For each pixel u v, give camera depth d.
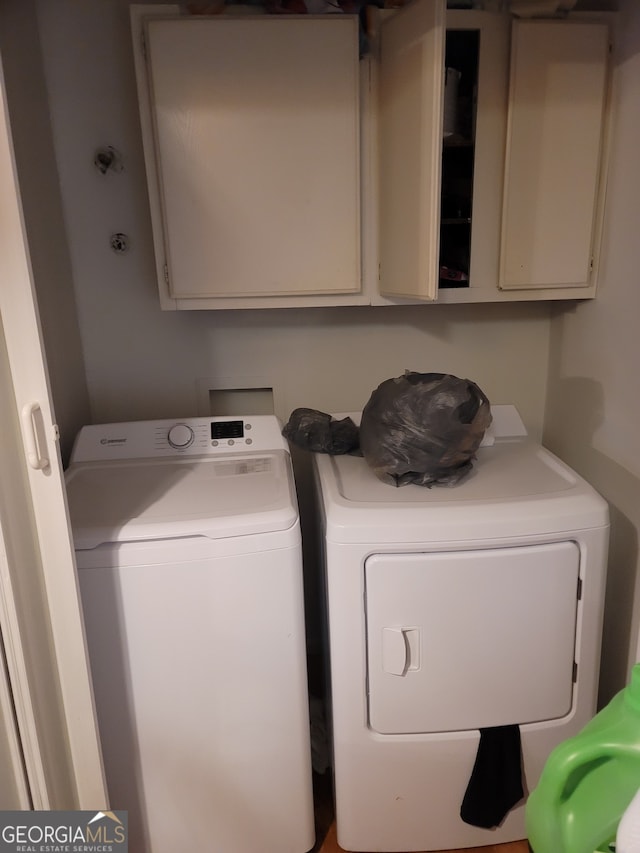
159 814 1.44
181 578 1.30
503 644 1.38
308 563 2.12
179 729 1.39
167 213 1.56
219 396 2.01
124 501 1.41
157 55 1.46
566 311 1.89
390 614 1.35
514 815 1.51
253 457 1.65
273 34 1.47
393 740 1.43
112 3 1.67
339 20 1.47
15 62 1.48
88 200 1.78
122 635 1.31
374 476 1.54
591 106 1.59
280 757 1.44
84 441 1.66
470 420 1.42
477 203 1.65
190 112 1.50
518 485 1.46
